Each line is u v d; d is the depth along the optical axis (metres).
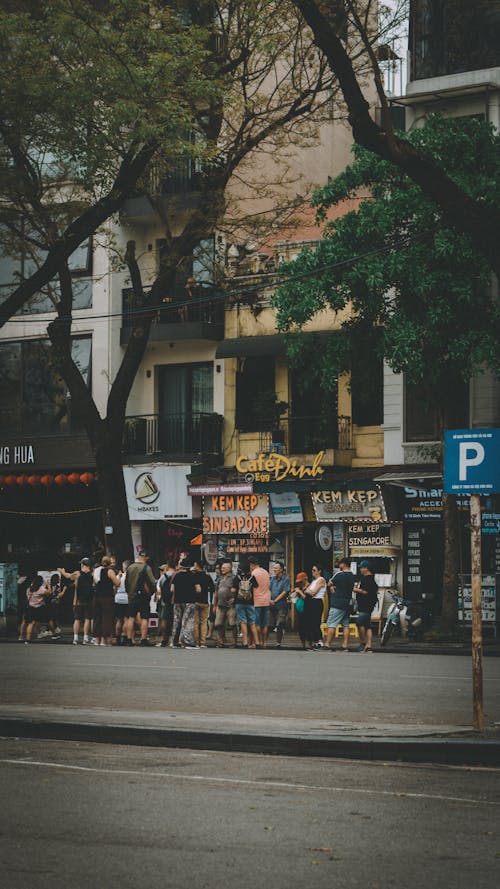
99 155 22.28
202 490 35.66
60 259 22.97
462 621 30.06
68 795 9.30
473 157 28.05
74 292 39.16
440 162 28.03
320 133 41.16
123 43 22.78
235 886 6.59
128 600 28.98
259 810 8.74
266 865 7.06
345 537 33.81
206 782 10.04
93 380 38.62
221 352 35.59
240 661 22.91
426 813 8.69
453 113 32.53
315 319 34.94
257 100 31.45
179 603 27.92
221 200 31.88
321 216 30.03
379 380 33.81
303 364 31.42
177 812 8.63
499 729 12.85
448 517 29.25
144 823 8.23
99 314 38.56
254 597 28.30
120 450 32.38
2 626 33.50
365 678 19.23
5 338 40.12
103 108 22.44
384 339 28.55
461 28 32.75
